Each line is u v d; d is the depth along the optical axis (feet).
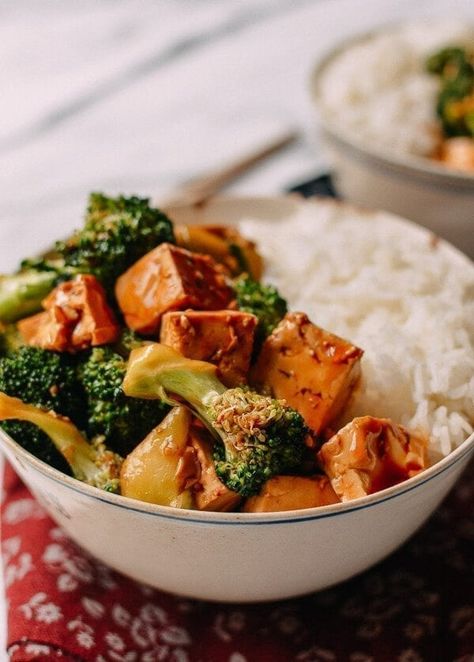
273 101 2.57
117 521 1.24
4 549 1.46
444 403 1.39
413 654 1.34
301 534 1.21
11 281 1.44
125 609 1.38
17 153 2.33
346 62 2.24
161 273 1.34
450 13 3.07
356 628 1.37
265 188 2.16
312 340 1.32
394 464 1.28
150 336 1.36
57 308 1.35
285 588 1.31
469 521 1.49
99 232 1.41
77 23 2.97
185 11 3.07
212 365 1.28
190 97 2.58
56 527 1.47
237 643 1.36
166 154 2.33
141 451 1.27
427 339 1.44
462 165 1.97
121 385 1.30
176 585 1.32
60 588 1.39
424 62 2.23
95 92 2.59
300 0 3.15
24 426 1.33
